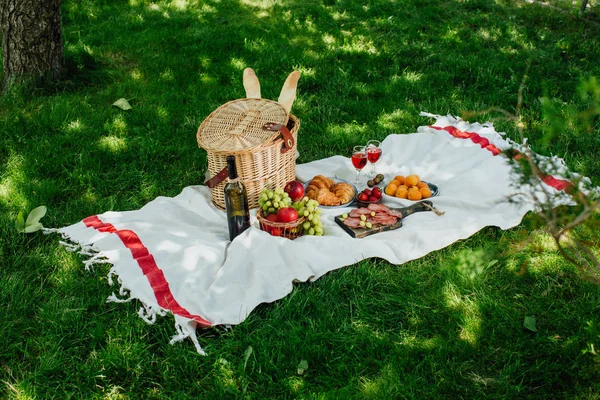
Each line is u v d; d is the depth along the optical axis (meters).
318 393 1.93
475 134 3.10
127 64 3.93
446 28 4.38
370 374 1.99
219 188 2.63
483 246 2.44
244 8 4.78
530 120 3.21
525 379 1.96
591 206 1.58
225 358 2.04
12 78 3.50
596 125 3.14
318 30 4.38
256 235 2.38
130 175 2.93
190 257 2.35
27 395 1.93
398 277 2.33
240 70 3.83
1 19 3.40
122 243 2.44
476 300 2.20
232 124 2.62
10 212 2.63
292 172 2.77
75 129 3.22
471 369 2.00
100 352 2.05
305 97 3.57
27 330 2.14
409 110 3.45
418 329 2.13
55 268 2.38
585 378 1.90
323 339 2.09
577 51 3.95
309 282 2.31
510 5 4.71
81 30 4.34
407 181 2.75
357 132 3.27
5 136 3.13
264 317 2.20
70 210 2.70
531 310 2.17
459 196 2.70
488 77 3.67
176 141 3.17
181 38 4.21
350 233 2.48
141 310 2.16
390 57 3.97
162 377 1.99
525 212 2.56
